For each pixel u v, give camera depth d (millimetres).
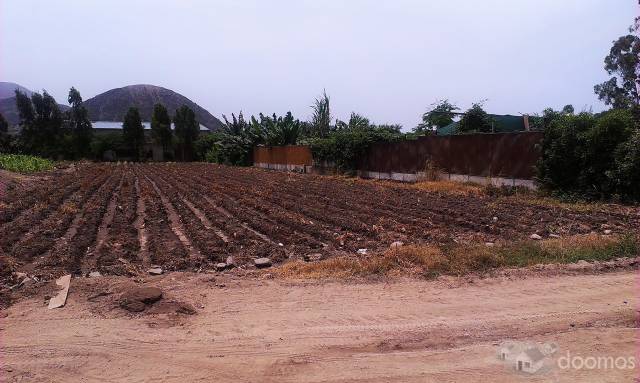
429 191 21203
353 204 17406
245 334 5762
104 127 85312
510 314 6285
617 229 11883
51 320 6160
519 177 19688
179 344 5500
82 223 13633
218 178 31578
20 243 10680
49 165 42375
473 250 9023
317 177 31625
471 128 29000
